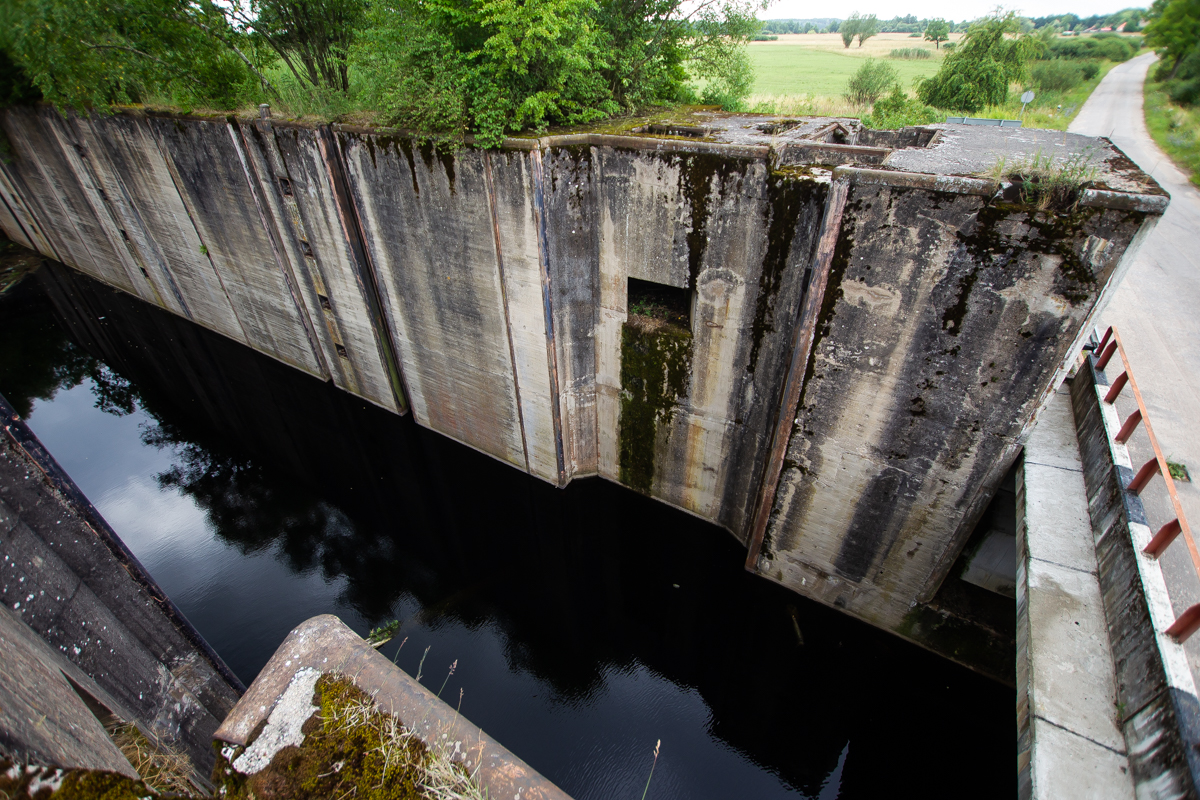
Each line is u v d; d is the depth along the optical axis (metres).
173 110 14.52
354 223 12.73
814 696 10.07
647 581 12.71
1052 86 42.31
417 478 15.76
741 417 10.43
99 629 3.25
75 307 23.77
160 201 17.08
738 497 11.30
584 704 10.00
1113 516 5.55
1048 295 6.43
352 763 2.50
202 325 20.81
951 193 6.50
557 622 11.56
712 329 9.89
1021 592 5.66
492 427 13.65
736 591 11.79
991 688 9.30
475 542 13.68
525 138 9.15
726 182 8.51
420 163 10.45
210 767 3.99
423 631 11.17
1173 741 3.78
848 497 9.09
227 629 11.13
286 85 14.13
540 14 8.48
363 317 14.24
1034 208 6.17
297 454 16.20
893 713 9.73
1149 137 27.06
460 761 2.51
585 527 13.98
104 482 14.93
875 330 7.65
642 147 8.94
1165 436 10.27
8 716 2.06
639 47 11.37
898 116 20.38
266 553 12.99
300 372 18.06
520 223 9.87
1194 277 15.06
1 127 20.33
